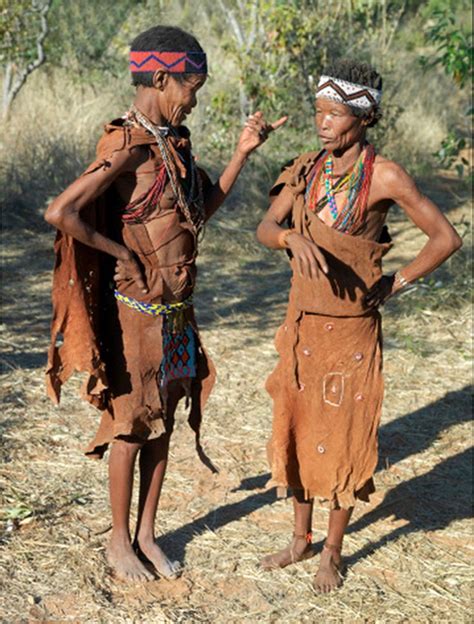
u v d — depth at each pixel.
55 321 3.75
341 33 11.60
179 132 3.83
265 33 11.00
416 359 6.57
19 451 5.00
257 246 9.01
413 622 3.85
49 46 11.25
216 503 4.67
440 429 5.63
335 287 3.73
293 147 10.81
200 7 13.84
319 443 3.90
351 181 3.66
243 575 4.09
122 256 3.66
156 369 3.83
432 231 3.69
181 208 3.73
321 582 4.01
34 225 9.09
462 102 14.73
